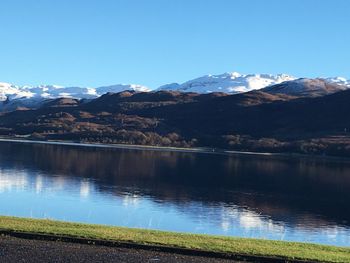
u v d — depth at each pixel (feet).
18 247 43.37
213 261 42.98
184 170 270.87
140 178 222.89
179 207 147.13
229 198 172.24
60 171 234.38
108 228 53.06
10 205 133.49
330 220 137.49
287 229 122.52
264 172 275.80
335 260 44.34
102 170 251.19
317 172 288.10
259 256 44.27
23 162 272.92
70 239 46.62
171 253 44.60
